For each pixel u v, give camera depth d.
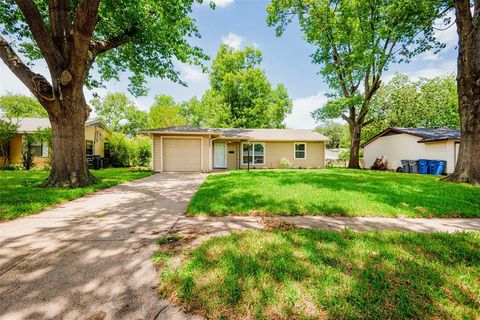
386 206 4.37
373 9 13.33
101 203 4.87
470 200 4.94
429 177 9.73
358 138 17.17
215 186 6.69
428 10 9.23
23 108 29.86
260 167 16.78
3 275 1.97
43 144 14.99
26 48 8.91
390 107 23.09
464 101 7.58
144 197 5.52
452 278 1.94
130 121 36.34
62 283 1.86
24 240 2.78
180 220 3.66
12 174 10.25
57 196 5.09
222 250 2.42
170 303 1.62
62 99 6.57
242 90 27.22
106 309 1.56
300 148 17.28
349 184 6.98
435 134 14.57
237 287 1.75
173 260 2.24
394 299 1.64
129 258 2.30
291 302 1.60
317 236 2.86
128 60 10.46
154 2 8.01
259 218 3.77
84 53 6.41
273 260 2.19
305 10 15.07
